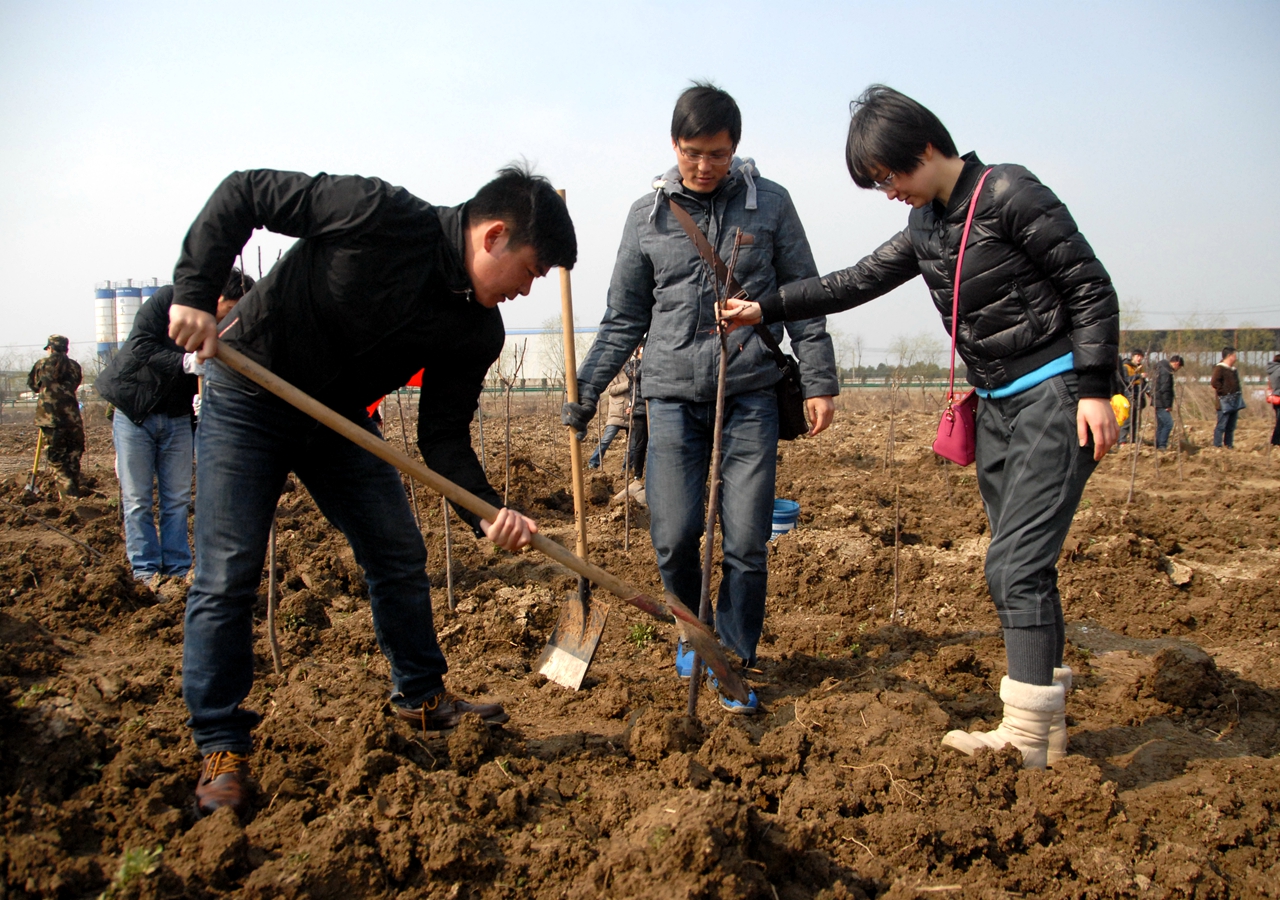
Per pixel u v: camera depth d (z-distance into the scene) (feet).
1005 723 10.21
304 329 8.82
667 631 16.11
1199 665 12.90
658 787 9.30
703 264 12.59
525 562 20.15
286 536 21.47
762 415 12.78
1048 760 10.41
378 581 10.29
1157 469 38.70
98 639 14.87
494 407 87.76
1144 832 9.09
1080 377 9.34
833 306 11.55
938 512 26.76
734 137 11.99
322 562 18.58
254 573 9.02
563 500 28.73
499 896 7.86
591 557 21.01
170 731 10.29
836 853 8.71
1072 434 9.62
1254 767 10.48
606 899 7.47
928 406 79.25
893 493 30.27
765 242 12.72
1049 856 8.64
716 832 7.56
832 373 13.01
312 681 11.65
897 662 14.29
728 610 13.16
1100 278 9.20
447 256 9.00
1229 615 16.92
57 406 31.27
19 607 15.92
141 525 19.35
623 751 10.78
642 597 10.01
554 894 7.92
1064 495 9.75
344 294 8.70
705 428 13.24
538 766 10.04
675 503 12.99
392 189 8.77
